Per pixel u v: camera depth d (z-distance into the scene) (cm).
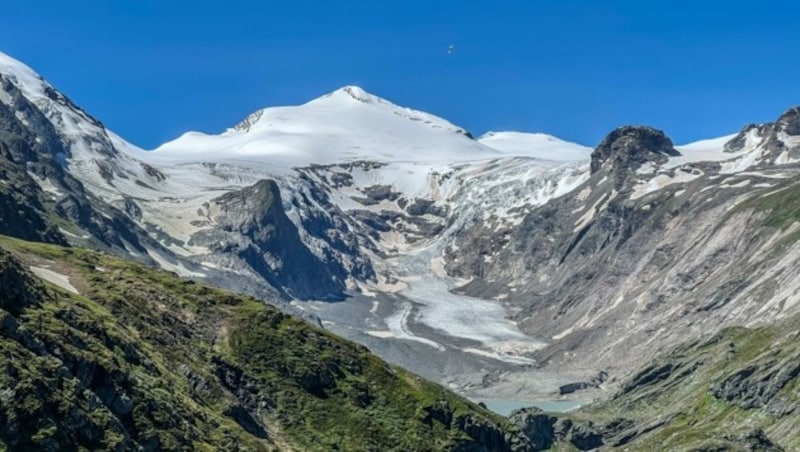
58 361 16362
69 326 18288
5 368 15025
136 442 17000
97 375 17375
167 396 19225
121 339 19875
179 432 18038
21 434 14488
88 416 15762
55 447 14700
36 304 18262
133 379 18288
